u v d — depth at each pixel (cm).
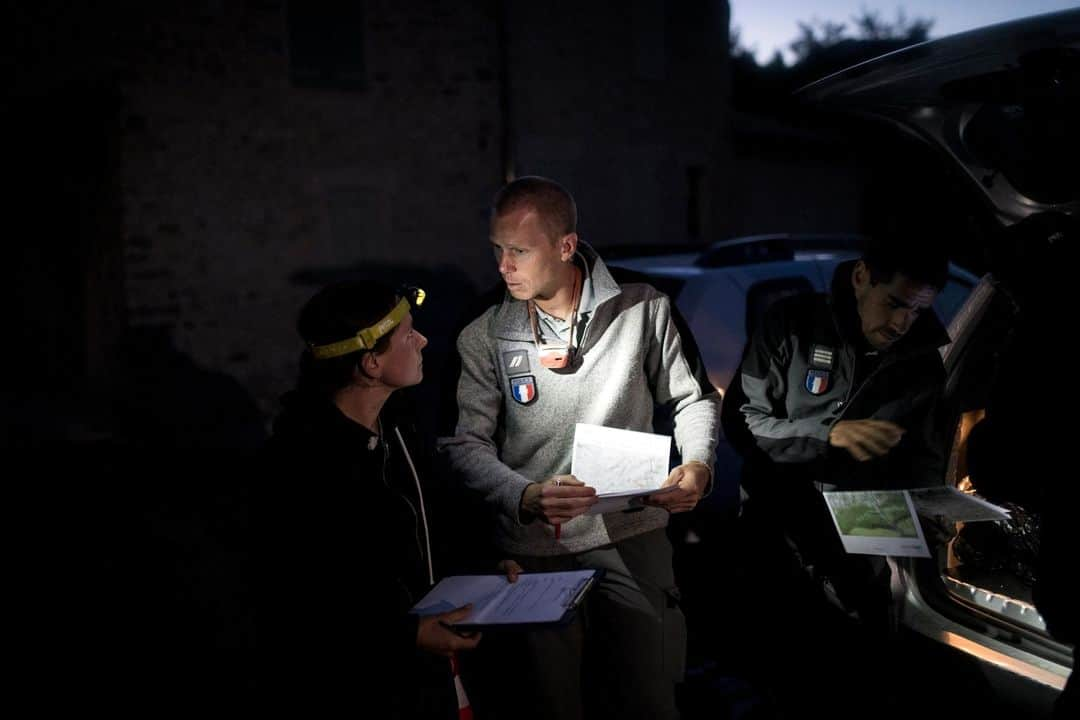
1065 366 160
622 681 221
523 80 1075
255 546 165
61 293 995
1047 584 161
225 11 866
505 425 227
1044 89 177
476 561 235
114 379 894
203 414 884
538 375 217
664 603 224
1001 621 204
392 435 189
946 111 207
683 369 227
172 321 863
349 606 163
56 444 805
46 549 528
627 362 218
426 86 998
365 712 167
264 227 909
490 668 219
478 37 1028
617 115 1179
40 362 1054
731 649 274
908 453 233
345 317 170
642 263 438
